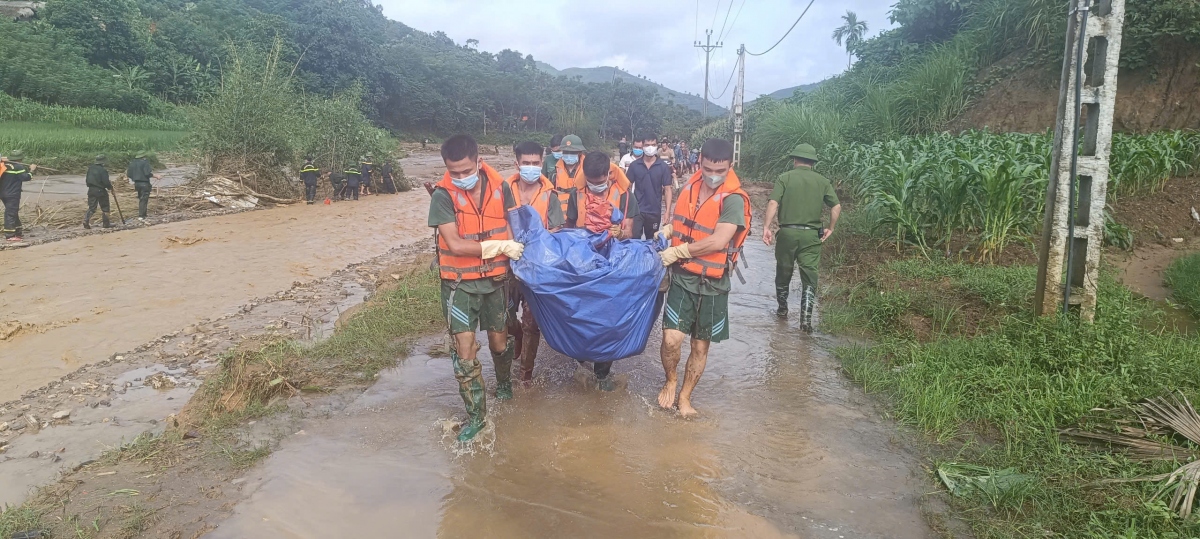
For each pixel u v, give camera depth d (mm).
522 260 4031
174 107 42781
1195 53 14125
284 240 11906
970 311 6125
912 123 19172
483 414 4031
